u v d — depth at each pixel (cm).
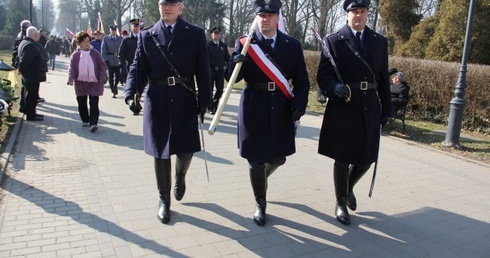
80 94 721
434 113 1027
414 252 352
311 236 370
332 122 389
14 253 318
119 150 605
